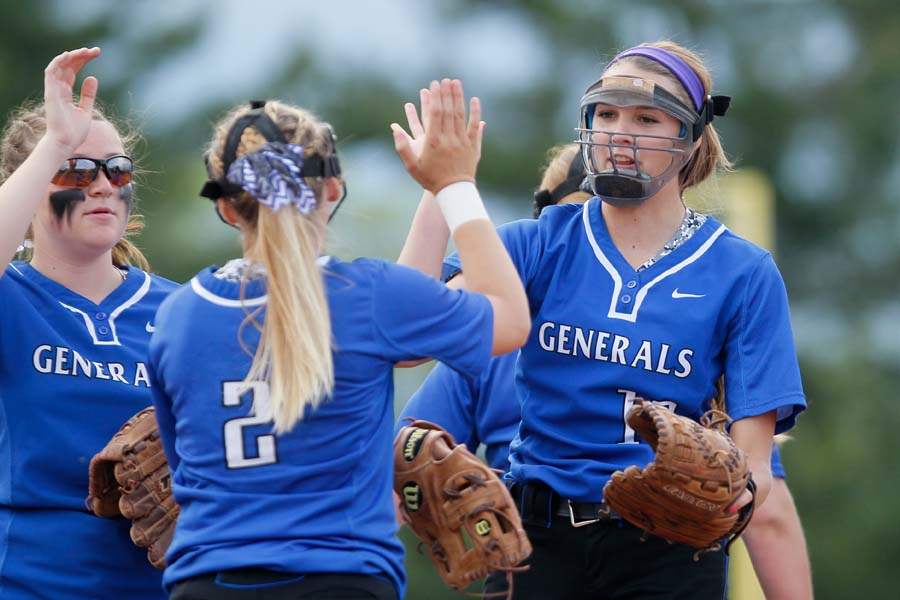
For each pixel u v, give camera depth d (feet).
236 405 50.16
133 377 63.05
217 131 54.13
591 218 62.75
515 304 53.36
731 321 60.90
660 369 60.29
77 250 62.59
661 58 60.95
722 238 61.98
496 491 53.26
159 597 62.85
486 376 71.26
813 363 262.06
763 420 60.34
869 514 245.65
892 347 273.95
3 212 57.93
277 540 49.21
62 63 59.41
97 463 59.52
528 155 267.39
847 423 253.65
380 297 50.90
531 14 284.41
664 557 60.39
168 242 224.53
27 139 64.34
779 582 73.05
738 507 56.80
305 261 49.98
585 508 60.70
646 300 60.85
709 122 62.69
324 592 48.98
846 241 280.10
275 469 49.75
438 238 60.54
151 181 240.94
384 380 51.19
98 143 62.18
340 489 50.03
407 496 54.24
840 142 282.77
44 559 61.16
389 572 50.24
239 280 51.44
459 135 54.29
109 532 61.82
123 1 264.31
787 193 280.10
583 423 61.00
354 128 271.49
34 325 62.13
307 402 49.47
